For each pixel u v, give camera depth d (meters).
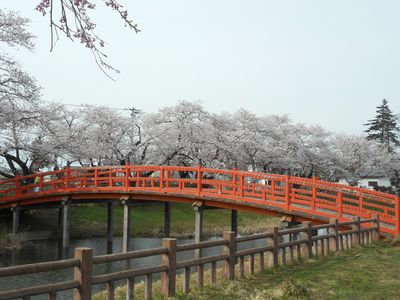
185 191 20.83
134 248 24.47
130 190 22.78
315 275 9.42
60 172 26.19
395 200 14.47
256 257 13.58
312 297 7.80
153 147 43.78
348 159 56.97
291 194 17.20
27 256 21.38
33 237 26.77
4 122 27.06
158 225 32.28
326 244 12.16
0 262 19.69
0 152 28.61
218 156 43.50
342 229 15.08
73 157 35.66
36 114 29.81
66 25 4.82
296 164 51.84
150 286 7.57
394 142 71.56
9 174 34.78
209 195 19.81
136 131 42.75
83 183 25.39
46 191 25.78
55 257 21.36
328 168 55.38
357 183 64.94
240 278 9.23
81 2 4.80
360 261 10.98
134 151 41.69
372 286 8.52
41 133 32.22
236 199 18.95
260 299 7.55
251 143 46.28
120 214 34.88
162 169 21.89
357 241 13.53
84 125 39.88
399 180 64.94
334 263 10.81
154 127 42.44
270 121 54.22
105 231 29.92
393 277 9.27
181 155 42.66
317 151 55.09
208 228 32.91
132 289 7.25
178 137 41.62
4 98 26.38
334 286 8.52
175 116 43.66
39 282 15.32
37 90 27.33
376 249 12.86
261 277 9.39
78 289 6.25
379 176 68.75
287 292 7.91
